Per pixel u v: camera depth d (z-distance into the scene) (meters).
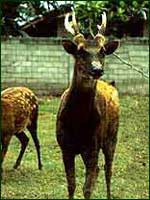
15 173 10.53
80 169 10.84
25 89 10.73
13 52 20.84
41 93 20.78
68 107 7.64
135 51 20.75
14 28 16.19
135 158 11.98
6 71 20.81
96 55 7.38
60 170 10.86
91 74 7.27
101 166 11.13
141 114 16.73
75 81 7.55
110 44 7.91
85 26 10.15
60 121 7.77
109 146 8.66
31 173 10.58
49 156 12.04
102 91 8.27
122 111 17.06
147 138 13.85
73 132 7.67
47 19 17.34
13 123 10.00
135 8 10.52
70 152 7.82
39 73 20.97
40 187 9.63
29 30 23.86
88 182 7.72
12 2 14.59
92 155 7.75
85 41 7.51
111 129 8.56
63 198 8.96
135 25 22.30
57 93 20.73
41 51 20.97
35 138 10.99
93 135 7.70
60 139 7.82
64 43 7.56
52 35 23.94
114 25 18.69
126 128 14.90
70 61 21.00
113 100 8.55
